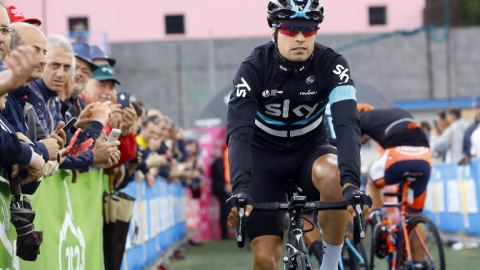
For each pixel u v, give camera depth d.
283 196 5.77
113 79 8.23
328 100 5.53
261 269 5.37
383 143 8.69
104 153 6.31
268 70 5.30
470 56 34.25
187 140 18.94
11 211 4.39
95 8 39.16
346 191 4.64
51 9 38.88
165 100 33.00
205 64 33.22
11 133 4.09
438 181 15.91
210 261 13.36
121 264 7.88
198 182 19.22
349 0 41.03
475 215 13.47
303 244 4.71
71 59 6.08
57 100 6.18
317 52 5.35
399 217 8.56
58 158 5.20
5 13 4.39
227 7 40.44
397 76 33.88
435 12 39.03
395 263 8.39
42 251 5.26
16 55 3.59
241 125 5.10
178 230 16.48
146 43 32.97
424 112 33.69
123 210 7.36
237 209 4.60
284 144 5.61
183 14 40.16
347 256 8.09
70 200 6.17
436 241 7.84
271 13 5.14
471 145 14.33
